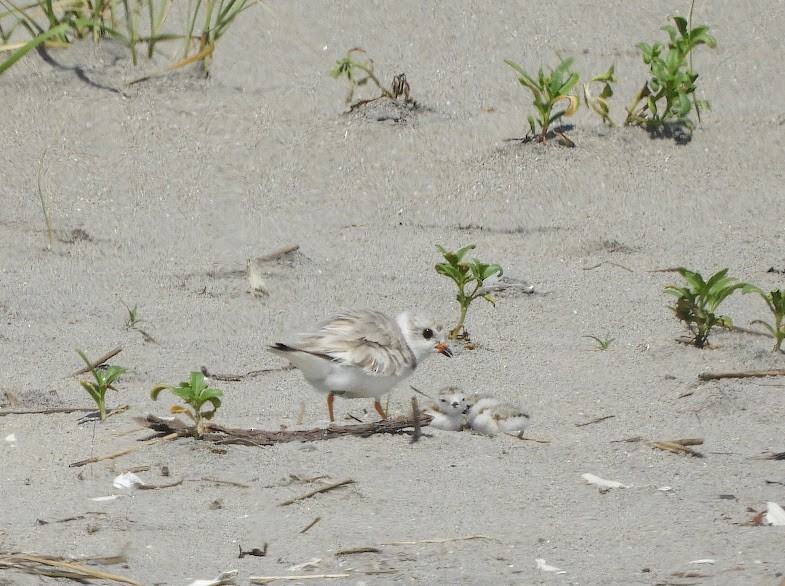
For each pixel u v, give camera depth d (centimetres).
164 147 1800
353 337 1162
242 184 1761
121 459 1055
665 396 1243
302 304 1478
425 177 1797
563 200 1762
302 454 1070
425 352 1235
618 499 984
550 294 1524
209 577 845
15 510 956
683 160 1844
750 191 1791
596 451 1093
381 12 2205
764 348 1371
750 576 831
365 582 839
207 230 1669
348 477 1023
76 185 1720
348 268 1580
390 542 902
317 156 1816
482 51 2105
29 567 847
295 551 889
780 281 1564
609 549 888
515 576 845
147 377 1277
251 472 1033
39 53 1919
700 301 1372
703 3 2247
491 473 1038
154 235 1644
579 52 2100
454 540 905
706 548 884
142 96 1881
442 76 2027
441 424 1163
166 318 1430
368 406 1232
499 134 1888
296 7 2194
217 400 1090
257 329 1416
